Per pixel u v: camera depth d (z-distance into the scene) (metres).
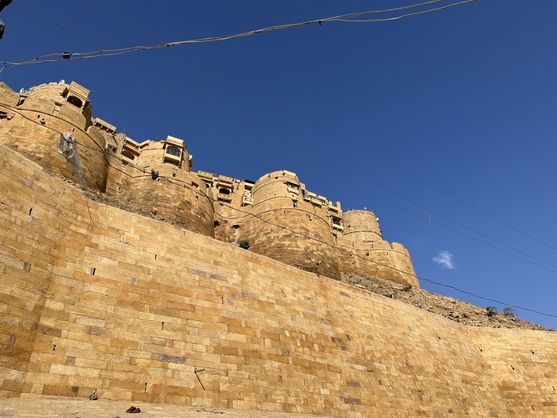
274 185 42.09
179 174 35.53
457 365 27.67
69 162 26.91
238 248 19.92
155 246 16.67
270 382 16.22
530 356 31.75
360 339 22.19
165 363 13.91
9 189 13.09
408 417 20.53
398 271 46.38
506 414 27.64
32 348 11.61
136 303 14.59
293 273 21.84
